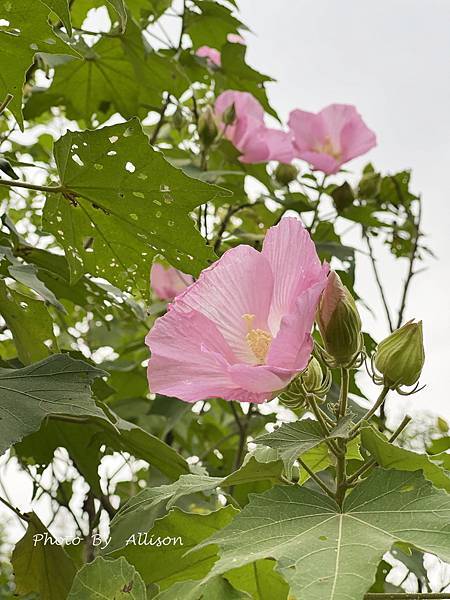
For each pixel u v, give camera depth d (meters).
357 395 1.02
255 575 0.64
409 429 1.05
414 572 0.84
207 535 0.62
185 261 0.73
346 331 0.56
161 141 1.39
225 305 0.57
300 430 0.56
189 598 0.59
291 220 0.57
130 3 1.19
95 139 0.66
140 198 0.70
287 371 0.53
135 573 0.53
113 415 0.76
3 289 0.77
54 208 0.72
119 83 1.14
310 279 0.55
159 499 0.60
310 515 0.52
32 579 0.80
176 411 1.04
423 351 0.57
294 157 1.24
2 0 0.64
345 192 1.20
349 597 0.46
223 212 1.36
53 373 0.61
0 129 1.40
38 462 0.93
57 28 1.03
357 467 0.72
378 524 0.51
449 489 0.57
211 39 1.23
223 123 1.19
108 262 0.75
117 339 1.35
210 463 1.29
